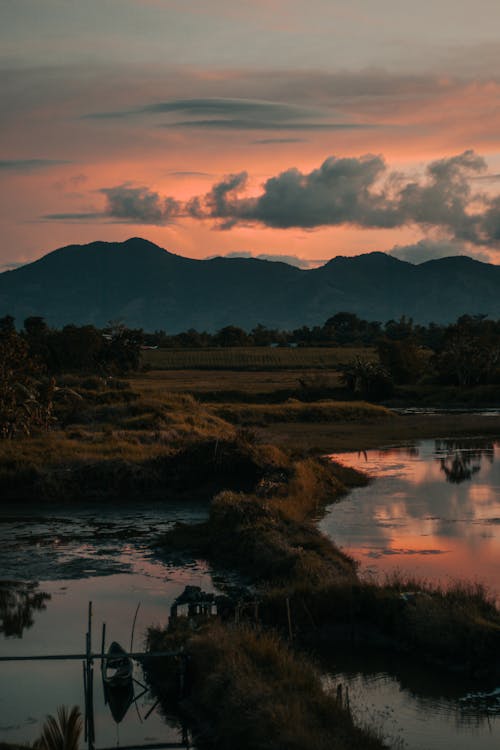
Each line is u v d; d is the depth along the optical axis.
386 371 135.12
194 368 190.12
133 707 18.23
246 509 34.25
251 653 18.42
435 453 65.69
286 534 31.67
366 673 19.45
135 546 34.03
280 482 43.53
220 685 17.22
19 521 39.94
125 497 46.44
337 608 22.33
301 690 17.03
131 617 23.88
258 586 26.20
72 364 151.00
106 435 60.47
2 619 23.75
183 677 18.48
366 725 16.31
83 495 46.19
